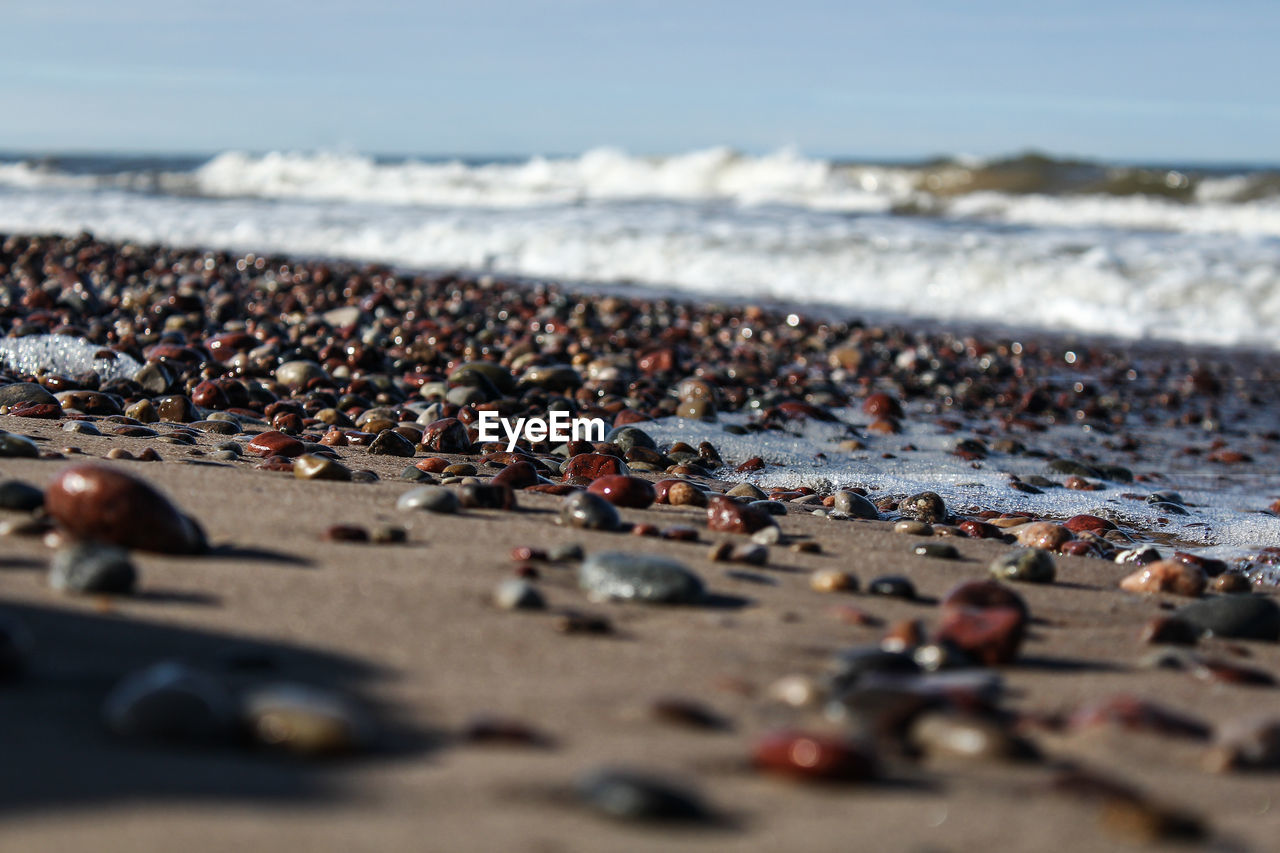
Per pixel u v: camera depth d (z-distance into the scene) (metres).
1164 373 2.44
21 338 1.60
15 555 0.81
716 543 0.97
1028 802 0.66
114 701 0.66
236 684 0.70
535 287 3.13
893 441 1.55
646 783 0.63
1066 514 1.22
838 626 0.83
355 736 0.65
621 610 0.82
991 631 0.80
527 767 0.65
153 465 1.03
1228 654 0.86
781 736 0.67
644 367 1.94
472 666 0.74
